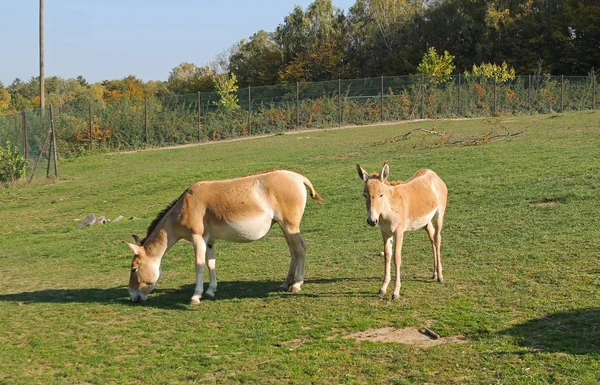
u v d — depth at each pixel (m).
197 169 23.89
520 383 5.81
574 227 11.71
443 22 61.22
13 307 9.87
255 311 8.80
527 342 6.73
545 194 14.59
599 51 53.56
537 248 10.67
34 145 30.44
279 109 36.91
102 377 6.72
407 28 63.69
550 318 7.39
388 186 8.67
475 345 6.79
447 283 9.34
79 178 25.14
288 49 65.44
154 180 22.62
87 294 10.59
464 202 15.18
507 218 13.17
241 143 32.06
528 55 55.22
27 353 7.60
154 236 9.77
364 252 12.17
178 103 36.56
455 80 44.00
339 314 8.26
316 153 25.64
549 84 41.47
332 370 6.46
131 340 7.92
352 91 40.22
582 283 8.56
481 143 23.83
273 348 7.25
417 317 7.88
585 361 6.12
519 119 34.31
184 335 7.97
